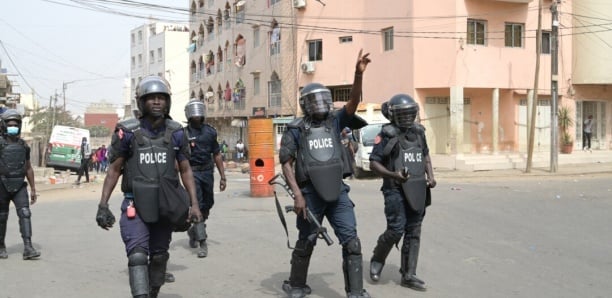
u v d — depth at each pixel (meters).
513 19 27.31
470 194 15.12
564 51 29.20
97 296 5.87
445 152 27.66
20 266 7.26
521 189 16.52
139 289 4.41
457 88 25.98
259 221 10.70
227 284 6.29
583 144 30.27
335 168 5.17
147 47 74.94
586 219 10.66
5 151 7.61
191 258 7.66
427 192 6.07
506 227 9.78
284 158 5.27
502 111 28.38
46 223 11.09
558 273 6.62
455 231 9.40
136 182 4.55
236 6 42.28
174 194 4.64
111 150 4.65
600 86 30.64
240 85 41.56
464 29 26.17
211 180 8.12
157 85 4.61
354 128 5.55
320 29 32.03
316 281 6.33
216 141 8.22
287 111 34.72
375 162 5.80
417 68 26.78
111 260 7.59
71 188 21.09
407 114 5.75
